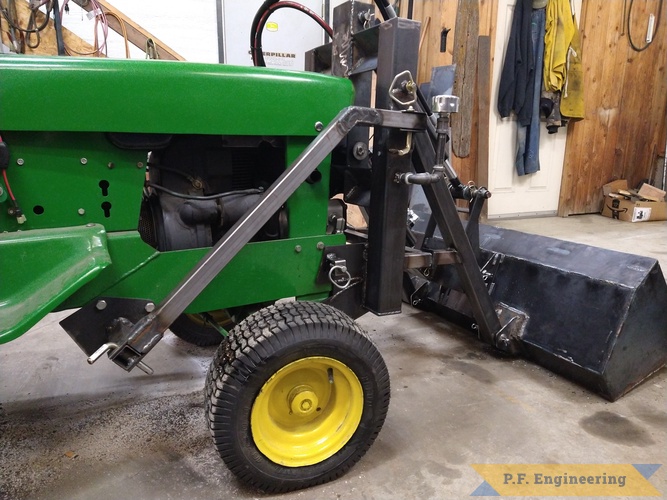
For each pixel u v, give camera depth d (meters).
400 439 1.35
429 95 3.41
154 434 1.38
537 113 3.91
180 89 1.10
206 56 3.33
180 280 1.16
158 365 1.80
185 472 1.22
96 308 1.11
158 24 3.16
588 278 1.58
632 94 4.59
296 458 1.15
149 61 1.09
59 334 2.04
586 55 4.16
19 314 0.88
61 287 0.90
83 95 1.02
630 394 1.59
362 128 1.42
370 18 1.40
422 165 1.47
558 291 1.65
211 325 1.77
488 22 3.61
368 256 1.39
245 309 1.51
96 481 1.19
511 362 1.82
